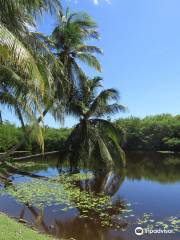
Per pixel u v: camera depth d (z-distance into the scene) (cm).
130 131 5350
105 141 2309
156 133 5269
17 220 1014
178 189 1653
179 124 5122
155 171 2464
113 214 1118
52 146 4388
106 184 1809
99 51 2102
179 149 5009
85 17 2017
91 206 1234
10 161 2647
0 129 3412
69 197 1386
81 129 2242
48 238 819
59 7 1098
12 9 883
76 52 2061
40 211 1152
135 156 4231
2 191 1517
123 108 2280
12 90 1268
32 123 1371
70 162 2281
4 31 764
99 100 2195
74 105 2177
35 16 1025
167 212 1148
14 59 763
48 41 1866
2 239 723
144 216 1092
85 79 2138
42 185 1695
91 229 949
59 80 1706
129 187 1722
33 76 855
